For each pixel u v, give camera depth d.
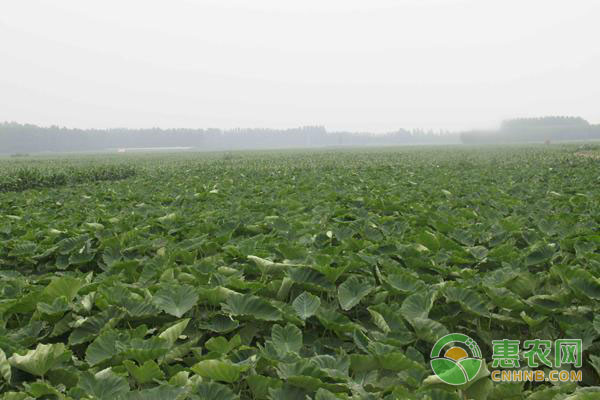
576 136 160.25
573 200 9.39
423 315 3.88
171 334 3.54
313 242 6.25
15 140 162.25
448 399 2.80
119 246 6.12
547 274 4.85
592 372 3.45
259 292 4.55
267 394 2.99
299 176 18.27
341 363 3.24
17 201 11.87
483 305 3.96
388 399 2.83
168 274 4.82
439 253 5.46
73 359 3.44
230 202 9.91
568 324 3.72
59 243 6.13
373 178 16.50
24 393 2.76
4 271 5.43
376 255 5.45
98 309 4.32
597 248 5.59
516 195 10.81
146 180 18.28
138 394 2.76
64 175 20.45
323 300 4.56
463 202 9.59
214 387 2.87
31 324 3.86
